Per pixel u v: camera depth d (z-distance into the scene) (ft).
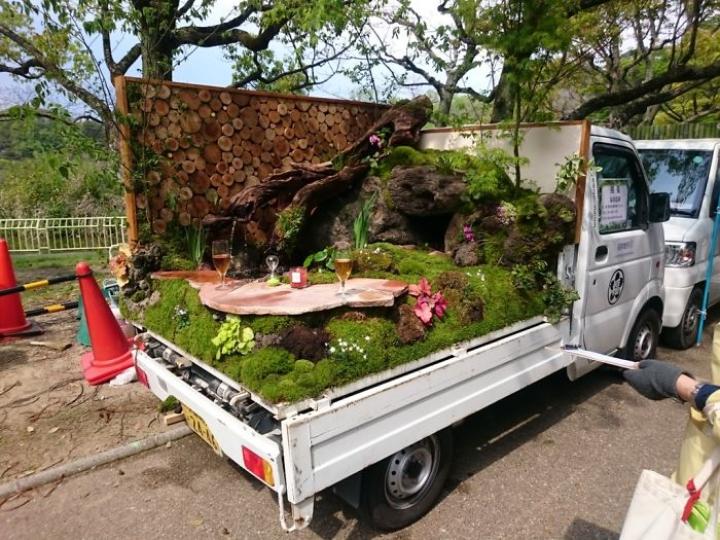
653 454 11.51
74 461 11.05
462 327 9.22
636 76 50.96
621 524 9.21
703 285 18.47
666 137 44.65
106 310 14.64
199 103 12.59
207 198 13.02
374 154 14.23
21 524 9.39
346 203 13.87
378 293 8.54
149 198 12.09
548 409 13.70
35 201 44.21
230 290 9.12
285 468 6.57
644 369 5.54
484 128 13.35
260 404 7.19
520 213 10.76
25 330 19.17
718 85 49.78
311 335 7.60
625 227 13.34
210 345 8.13
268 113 13.93
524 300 10.57
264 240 13.92
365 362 7.58
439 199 11.92
